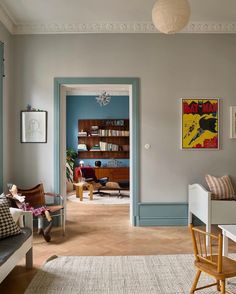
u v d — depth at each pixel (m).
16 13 4.20
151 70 4.62
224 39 4.63
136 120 4.61
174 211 4.62
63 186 4.73
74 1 3.87
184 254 3.42
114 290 2.61
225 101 4.64
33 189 4.29
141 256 3.37
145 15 4.30
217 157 4.65
